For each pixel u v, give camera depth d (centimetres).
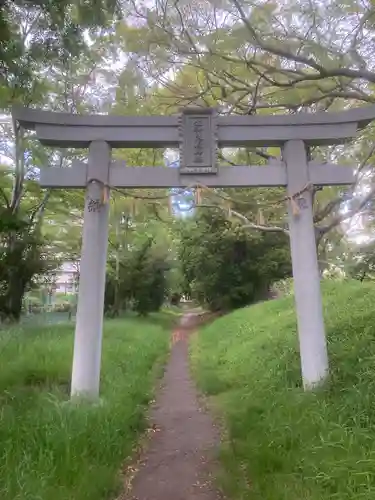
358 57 698
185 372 1136
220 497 428
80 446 471
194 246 2386
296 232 714
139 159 1130
